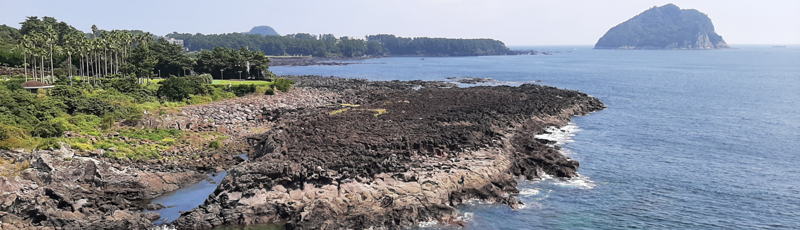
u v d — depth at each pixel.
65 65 178.25
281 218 60.00
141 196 67.19
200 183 73.75
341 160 73.50
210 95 143.25
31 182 62.50
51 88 119.88
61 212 55.56
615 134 113.12
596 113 143.50
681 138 109.12
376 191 63.78
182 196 68.38
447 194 67.25
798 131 116.81
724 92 194.50
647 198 71.56
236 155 89.56
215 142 93.12
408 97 154.25
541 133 113.00
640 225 62.69
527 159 84.69
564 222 63.06
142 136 91.31
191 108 124.44
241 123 113.50
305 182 63.50
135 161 78.75
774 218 65.19
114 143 84.31
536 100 149.88
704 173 83.25
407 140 86.06
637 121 130.00
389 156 76.38
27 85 122.94
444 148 82.62
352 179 65.00
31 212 54.38
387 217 60.34
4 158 67.75
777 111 146.38
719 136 111.19
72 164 68.75
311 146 83.88
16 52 174.00
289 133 95.81
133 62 184.88
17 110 90.25
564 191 73.75
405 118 113.06
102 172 67.62
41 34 148.62
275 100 146.50
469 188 69.50
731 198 72.00
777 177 81.44
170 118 107.00
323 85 197.88
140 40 196.12
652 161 90.25
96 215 57.12
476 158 79.12
